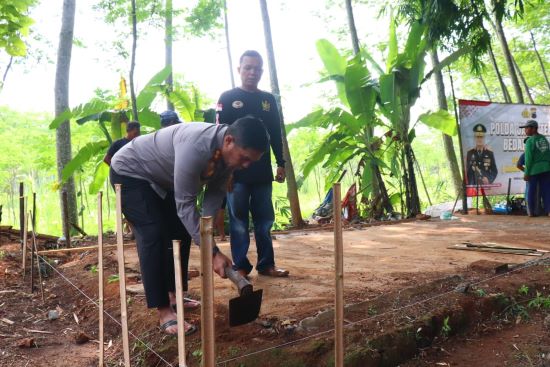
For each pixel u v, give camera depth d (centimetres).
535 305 360
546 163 902
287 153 989
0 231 797
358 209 1124
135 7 923
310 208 2395
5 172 2923
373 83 1034
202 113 987
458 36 1070
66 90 1108
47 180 3366
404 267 471
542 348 298
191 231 283
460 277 403
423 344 305
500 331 331
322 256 557
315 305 346
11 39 675
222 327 313
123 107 988
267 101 432
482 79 2020
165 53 1266
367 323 306
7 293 479
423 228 797
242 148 274
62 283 508
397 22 1194
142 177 316
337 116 1033
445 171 3784
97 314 402
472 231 734
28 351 345
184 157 281
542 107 1070
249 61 420
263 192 432
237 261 422
